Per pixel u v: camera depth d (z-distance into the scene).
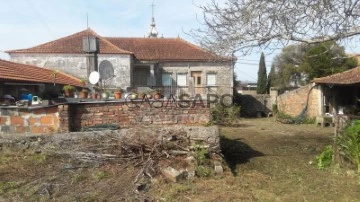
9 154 7.46
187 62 31.61
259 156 10.22
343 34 8.70
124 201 5.50
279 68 47.38
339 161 8.72
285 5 8.52
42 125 8.76
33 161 7.21
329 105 23.53
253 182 7.11
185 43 34.47
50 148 7.67
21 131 8.68
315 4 8.17
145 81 31.53
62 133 8.05
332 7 8.18
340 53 13.50
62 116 8.82
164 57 31.47
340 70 30.33
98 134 7.89
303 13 8.51
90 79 16.03
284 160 9.67
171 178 6.43
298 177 7.79
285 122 24.34
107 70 27.12
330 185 7.20
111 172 6.79
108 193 5.82
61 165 7.06
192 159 7.10
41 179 6.38
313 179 7.65
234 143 12.95
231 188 6.35
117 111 9.77
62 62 27.41
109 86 26.72
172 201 5.57
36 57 27.38
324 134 16.77
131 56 28.09
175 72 31.70
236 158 9.79
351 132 8.53
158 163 6.99
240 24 9.31
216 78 31.80
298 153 10.89
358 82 17.98
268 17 8.82
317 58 31.22
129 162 7.13
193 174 6.67
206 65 31.73
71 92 13.21
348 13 8.35
